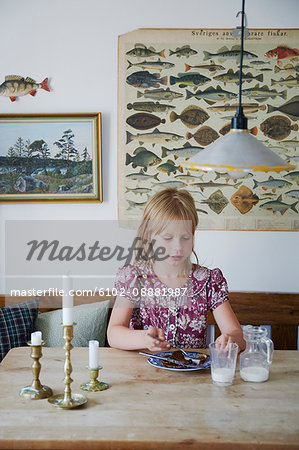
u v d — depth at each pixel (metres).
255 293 2.78
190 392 1.58
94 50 2.78
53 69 2.79
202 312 2.12
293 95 2.76
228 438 1.30
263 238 2.82
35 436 1.31
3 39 2.78
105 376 1.71
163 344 1.79
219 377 1.63
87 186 2.80
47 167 2.80
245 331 1.74
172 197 2.10
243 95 2.77
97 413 1.44
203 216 2.82
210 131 2.79
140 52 2.77
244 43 2.75
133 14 2.76
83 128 2.77
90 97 2.79
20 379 1.68
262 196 2.80
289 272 2.83
